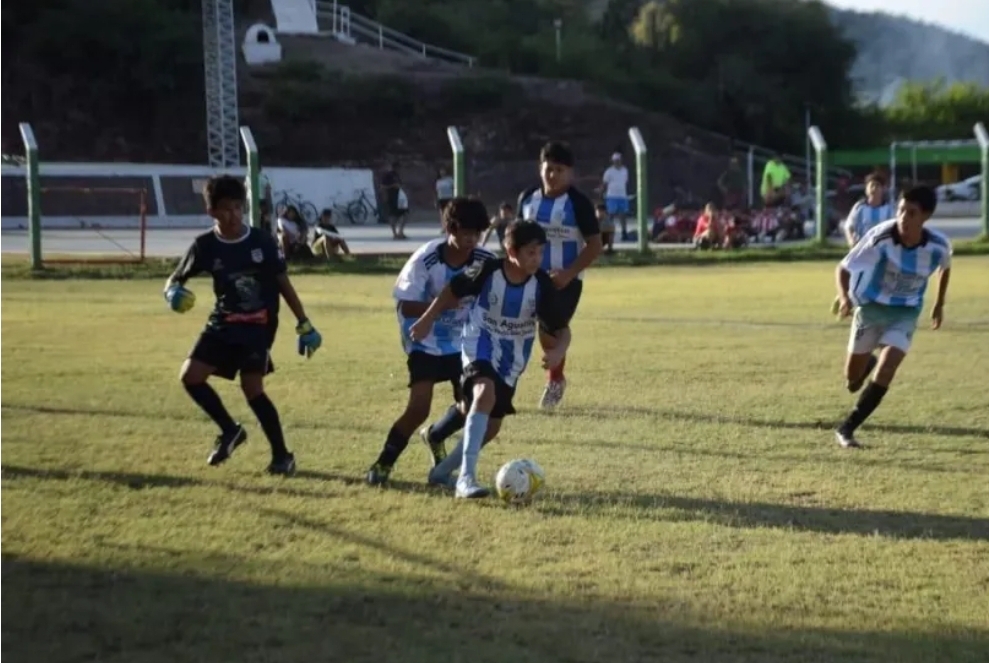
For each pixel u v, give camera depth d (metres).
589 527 9.14
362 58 87.69
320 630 7.09
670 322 22.83
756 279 32.62
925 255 12.21
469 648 6.83
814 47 94.75
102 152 78.38
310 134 79.19
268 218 36.91
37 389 15.45
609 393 15.12
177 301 10.94
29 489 10.18
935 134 97.69
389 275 34.69
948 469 11.14
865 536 8.98
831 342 19.91
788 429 12.91
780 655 6.76
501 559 8.38
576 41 96.88
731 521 9.36
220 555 8.45
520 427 12.96
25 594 7.67
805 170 78.38
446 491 10.26
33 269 34.19
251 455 11.59
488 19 102.88
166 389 15.47
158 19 81.00
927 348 19.03
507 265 9.98
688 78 95.75
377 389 15.45
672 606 7.50
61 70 79.69
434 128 81.19
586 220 12.64
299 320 11.06
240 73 81.38
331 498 9.97
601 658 6.70
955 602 7.62
